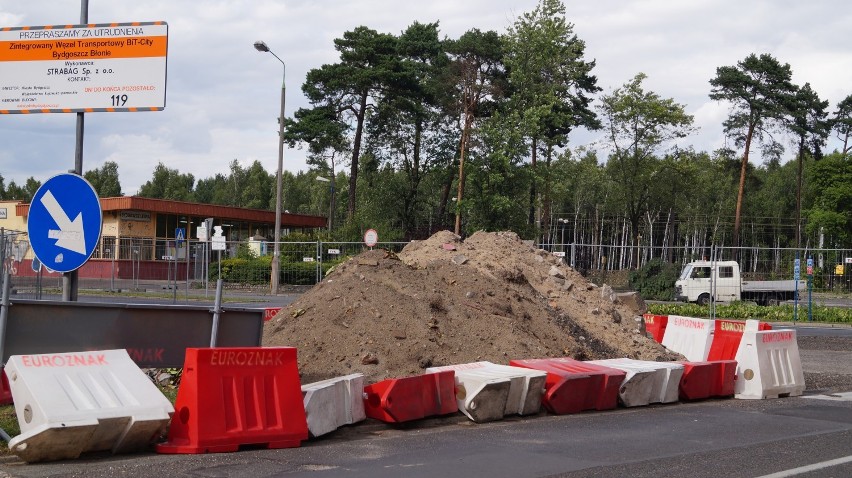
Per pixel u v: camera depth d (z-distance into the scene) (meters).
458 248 14.07
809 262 28.20
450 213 61.53
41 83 9.18
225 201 114.44
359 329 10.62
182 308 8.44
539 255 15.04
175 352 8.41
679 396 11.38
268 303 27.67
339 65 53.50
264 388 7.47
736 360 12.01
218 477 6.17
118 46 9.12
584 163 63.38
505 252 14.66
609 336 13.34
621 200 60.91
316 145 54.84
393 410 8.52
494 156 48.09
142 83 9.05
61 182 8.00
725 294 30.52
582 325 13.28
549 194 56.81
